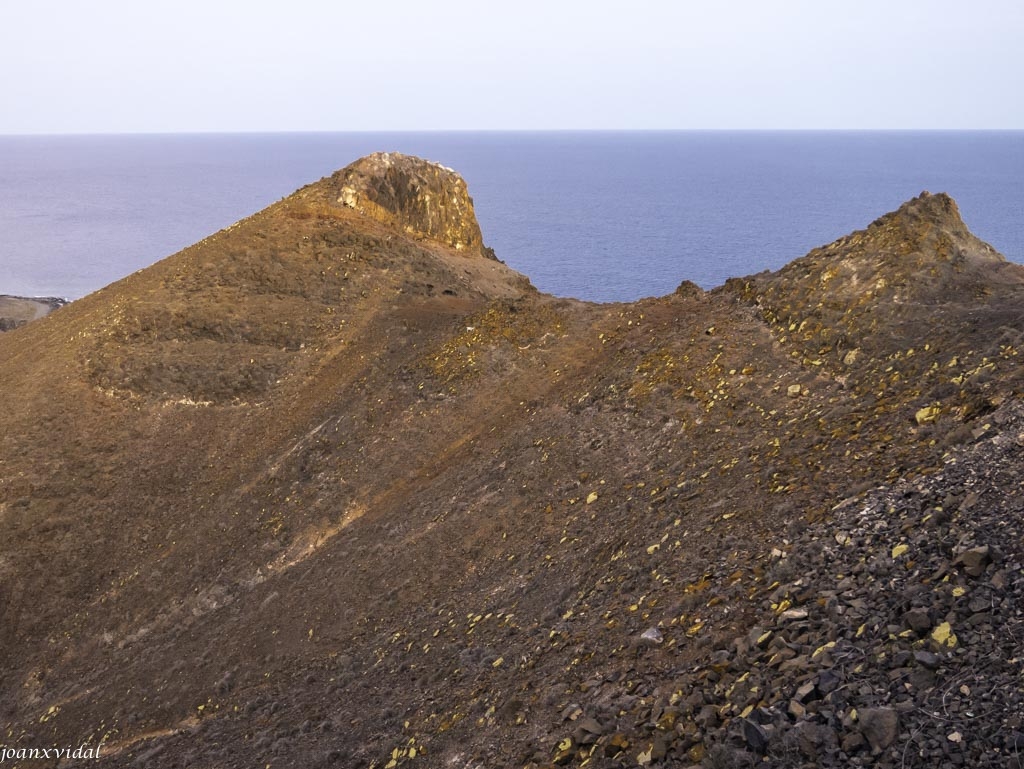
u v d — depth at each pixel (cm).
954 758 592
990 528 856
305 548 2516
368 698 1411
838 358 1866
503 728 1006
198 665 2078
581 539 1655
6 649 2603
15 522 2898
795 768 642
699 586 1066
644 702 862
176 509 2931
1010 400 1150
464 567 1914
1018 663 656
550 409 2500
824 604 864
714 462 1641
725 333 2253
